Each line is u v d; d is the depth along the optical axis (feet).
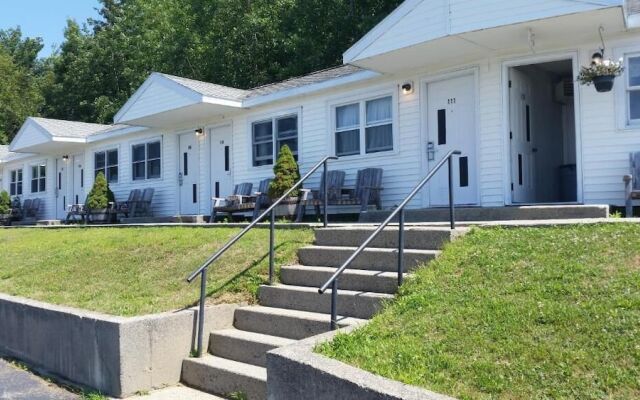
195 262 26.35
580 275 16.10
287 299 20.95
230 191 51.11
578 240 18.93
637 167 29.12
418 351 13.57
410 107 37.81
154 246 30.83
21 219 79.97
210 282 23.25
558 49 31.81
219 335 19.95
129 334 18.35
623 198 29.78
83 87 121.39
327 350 13.98
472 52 33.65
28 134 71.20
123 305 22.11
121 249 31.78
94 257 31.37
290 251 24.31
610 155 30.22
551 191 37.81
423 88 37.11
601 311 13.71
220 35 88.84
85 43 124.36
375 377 11.98
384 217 32.89
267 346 18.40
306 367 12.84
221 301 21.61
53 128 68.39
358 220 35.99
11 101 130.52
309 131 44.19
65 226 50.19
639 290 14.53
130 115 54.19
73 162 74.49
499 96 33.53
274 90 46.83
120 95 113.39
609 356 12.00
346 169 41.42
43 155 80.48
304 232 26.63
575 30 29.71
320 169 43.19
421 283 17.84
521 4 28.48
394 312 16.28
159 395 18.25
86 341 19.71
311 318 18.76
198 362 19.07
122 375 18.12
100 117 112.68
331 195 38.42
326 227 25.90
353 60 35.14
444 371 12.62
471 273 17.75
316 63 79.92
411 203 37.52
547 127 37.91
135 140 62.39
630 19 28.99
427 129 37.06
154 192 59.52
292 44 80.84
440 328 14.60
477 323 14.43
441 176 36.37
